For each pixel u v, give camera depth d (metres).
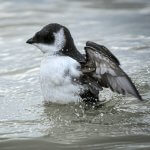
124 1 24.78
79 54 13.73
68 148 11.22
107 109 13.41
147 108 13.41
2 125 12.63
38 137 11.88
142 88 14.65
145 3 24.41
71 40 13.68
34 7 24.06
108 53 12.24
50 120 12.85
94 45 12.24
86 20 21.97
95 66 12.61
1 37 20.03
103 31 20.30
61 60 13.17
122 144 11.31
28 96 14.55
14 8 23.91
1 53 18.25
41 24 21.53
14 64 17.19
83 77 13.10
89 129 12.24
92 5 24.39
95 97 13.45
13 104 13.99
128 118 12.82
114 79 12.22
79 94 13.17
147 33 19.88
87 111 13.30
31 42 13.66
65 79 13.04
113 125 12.42
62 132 12.12
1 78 16.05
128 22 21.47
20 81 15.74
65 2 24.98
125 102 13.85
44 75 13.22
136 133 11.88
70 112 13.27
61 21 21.89
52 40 13.52
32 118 13.02
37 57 17.78
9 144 11.53
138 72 15.70
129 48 18.14
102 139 11.63
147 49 17.98
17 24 21.62
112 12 23.11
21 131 12.25
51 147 11.31
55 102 13.34
